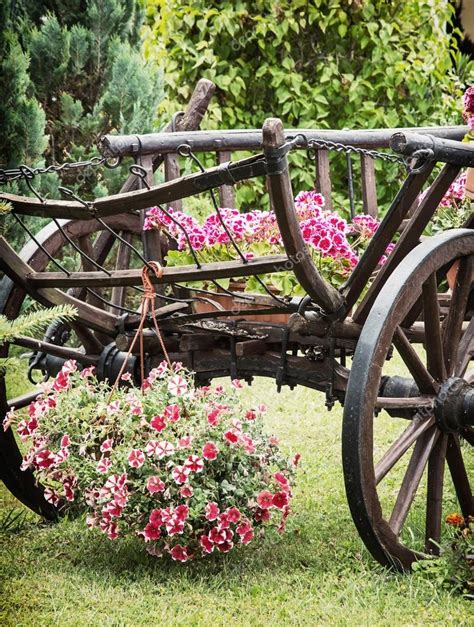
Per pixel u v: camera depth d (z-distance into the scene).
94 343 4.52
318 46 8.44
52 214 3.84
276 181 3.32
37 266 4.57
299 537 4.20
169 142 4.46
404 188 3.59
